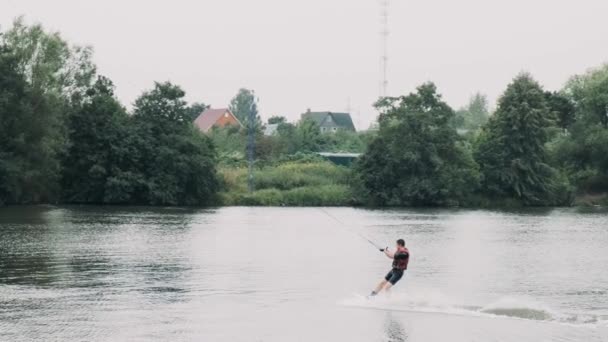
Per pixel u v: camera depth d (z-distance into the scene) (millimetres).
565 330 21453
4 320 22344
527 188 98375
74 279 30125
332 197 93875
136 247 41938
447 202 95312
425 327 21844
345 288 28547
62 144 83750
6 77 78375
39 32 82938
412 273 33125
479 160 99625
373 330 21516
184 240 46312
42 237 47062
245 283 29547
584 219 72062
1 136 78812
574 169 105625
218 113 190375
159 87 90875
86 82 91875
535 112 97688
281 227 58250
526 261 37781
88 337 20344
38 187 84812
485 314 23609
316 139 133250
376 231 55812
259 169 102750
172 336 20625
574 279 31688
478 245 45688
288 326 21953
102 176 86500
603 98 103125
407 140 95750
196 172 88438
